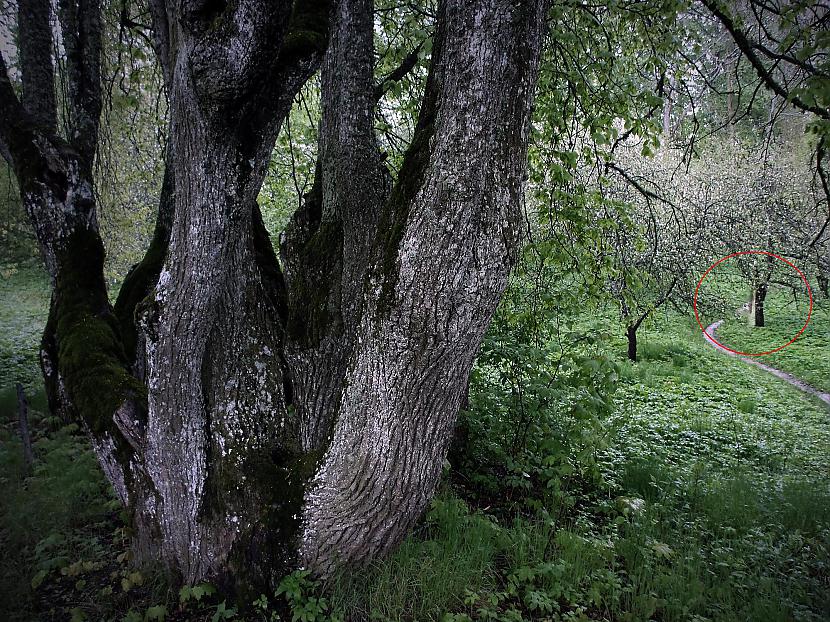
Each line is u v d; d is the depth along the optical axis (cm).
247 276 345
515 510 479
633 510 491
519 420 552
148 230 1008
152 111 779
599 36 610
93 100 556
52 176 484
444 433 307
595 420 459
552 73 532
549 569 359
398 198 275
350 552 318
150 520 331
